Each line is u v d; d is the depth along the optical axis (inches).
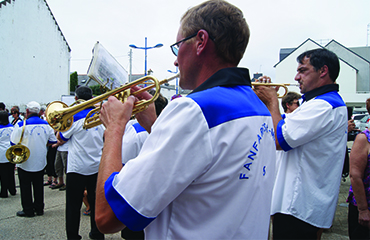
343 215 135.6
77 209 103.7
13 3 571.5
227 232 27.4
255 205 29.7
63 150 186.7
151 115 57.5
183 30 35.3
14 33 577.6
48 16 687.1
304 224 55.2
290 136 55.1
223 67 34.1
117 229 28.1
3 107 256.4
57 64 731.4
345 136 59.7
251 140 29.5
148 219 25.3
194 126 26.1
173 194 25.5
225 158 27.4
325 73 60.7
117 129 33.5
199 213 27.8
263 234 31.0
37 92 652.1
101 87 64.2
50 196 178.4
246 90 33.3
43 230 122.2
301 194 55.9
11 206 158.4
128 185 25.6
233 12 33.1
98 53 61.7
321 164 55.6
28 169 135.7
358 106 1002.1
